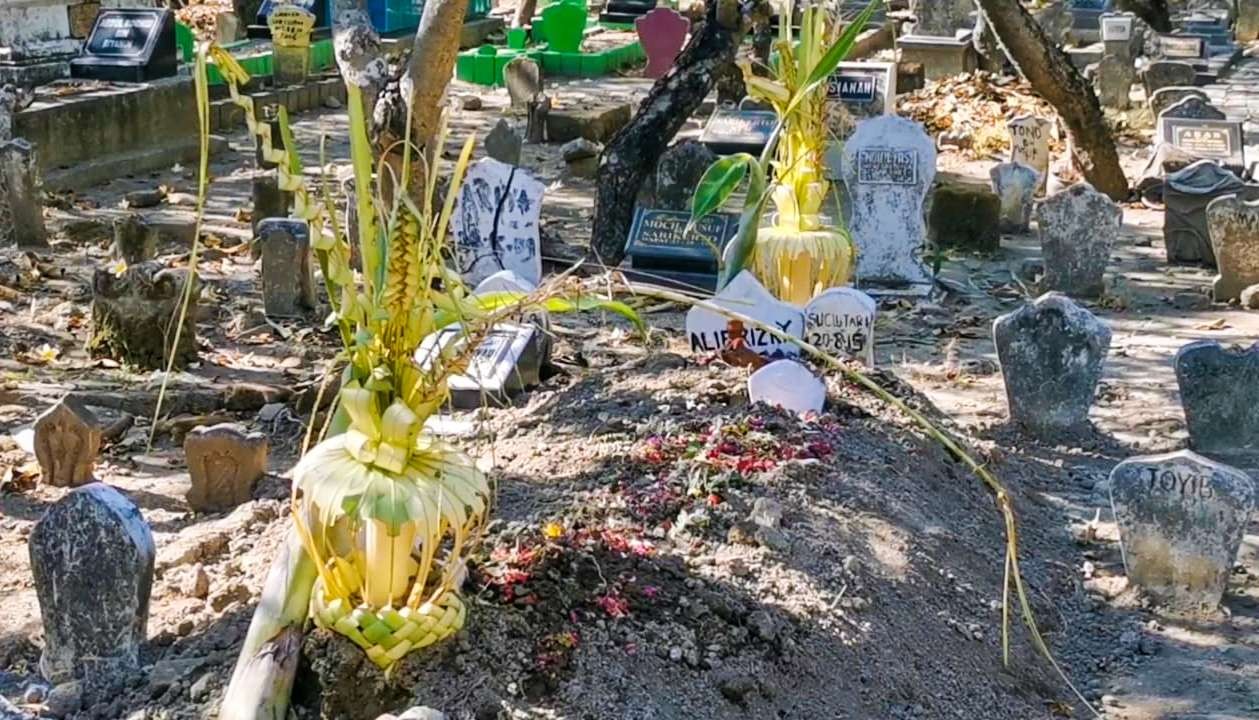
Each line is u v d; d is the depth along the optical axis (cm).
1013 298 1304
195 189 1672
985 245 1447
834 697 589
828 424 789
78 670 613
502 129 1592
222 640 624
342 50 1303
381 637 534
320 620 549
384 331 539
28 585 716
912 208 1287
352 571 548
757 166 941
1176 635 719
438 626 540
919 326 1217
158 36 1891
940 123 2075
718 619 595
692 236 1247
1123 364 1122
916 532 718
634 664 563
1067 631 717
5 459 873
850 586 646
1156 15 2856
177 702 584
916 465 788
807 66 1016
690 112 1363
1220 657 698
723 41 1367
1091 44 2762
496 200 1259
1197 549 735
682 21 2552
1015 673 661
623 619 582
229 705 542
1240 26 3078
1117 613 737
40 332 1125
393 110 1232
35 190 1373
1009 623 693
